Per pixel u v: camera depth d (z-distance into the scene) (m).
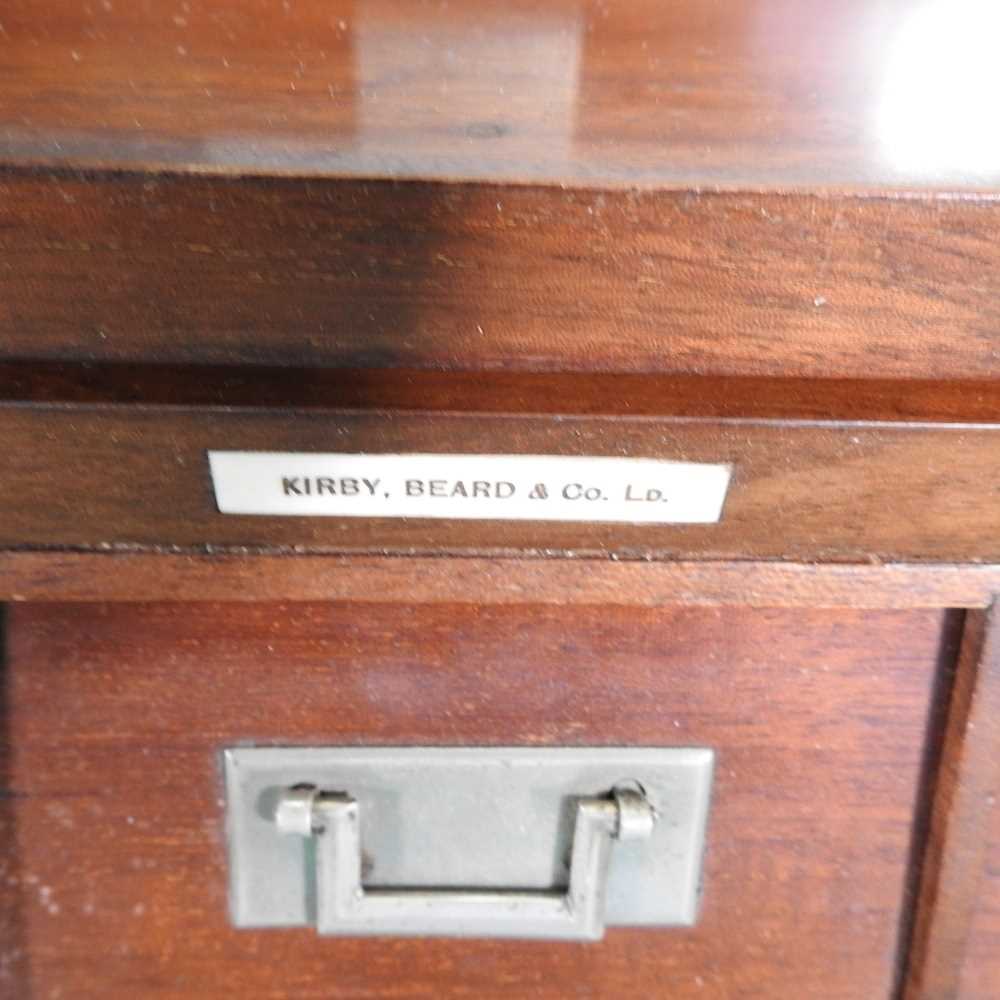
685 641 0.32
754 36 0.40
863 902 0.35
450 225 0.25
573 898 0.34
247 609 0.31
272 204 0.25
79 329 0.26
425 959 0.36
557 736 0.33
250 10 0.41
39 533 0.28
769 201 0.25
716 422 0.27
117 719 0.33
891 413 0.27
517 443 0.27
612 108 0.31
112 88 0.31
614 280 0.26
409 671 0.32
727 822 0.34
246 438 0.27
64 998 0.36
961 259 0.26
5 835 0.34
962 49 0.39
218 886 0.35
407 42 0.38
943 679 0.32
